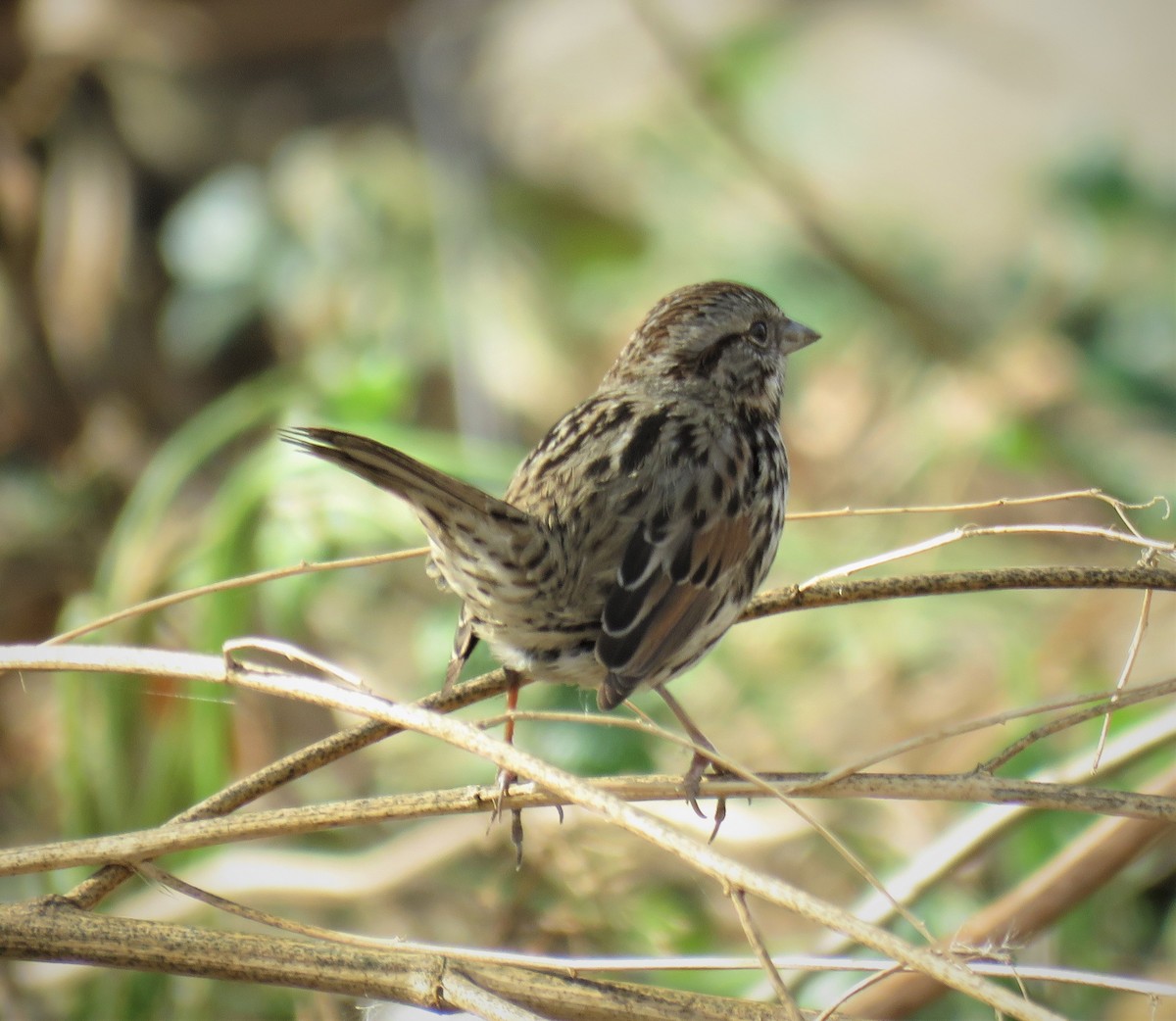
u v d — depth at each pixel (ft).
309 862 30.25
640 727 18.28
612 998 18.45
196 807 20.38
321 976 18.22
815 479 48.11
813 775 19.33
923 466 46.42
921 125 63.21
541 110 61.31
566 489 24.40
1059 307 49.73
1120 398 46.62
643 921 28.91
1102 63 64.39
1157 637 38.88
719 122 51.96
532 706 32.12
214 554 32.19
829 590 22.20
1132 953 30.94
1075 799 18.57
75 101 48.91
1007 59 65.51
